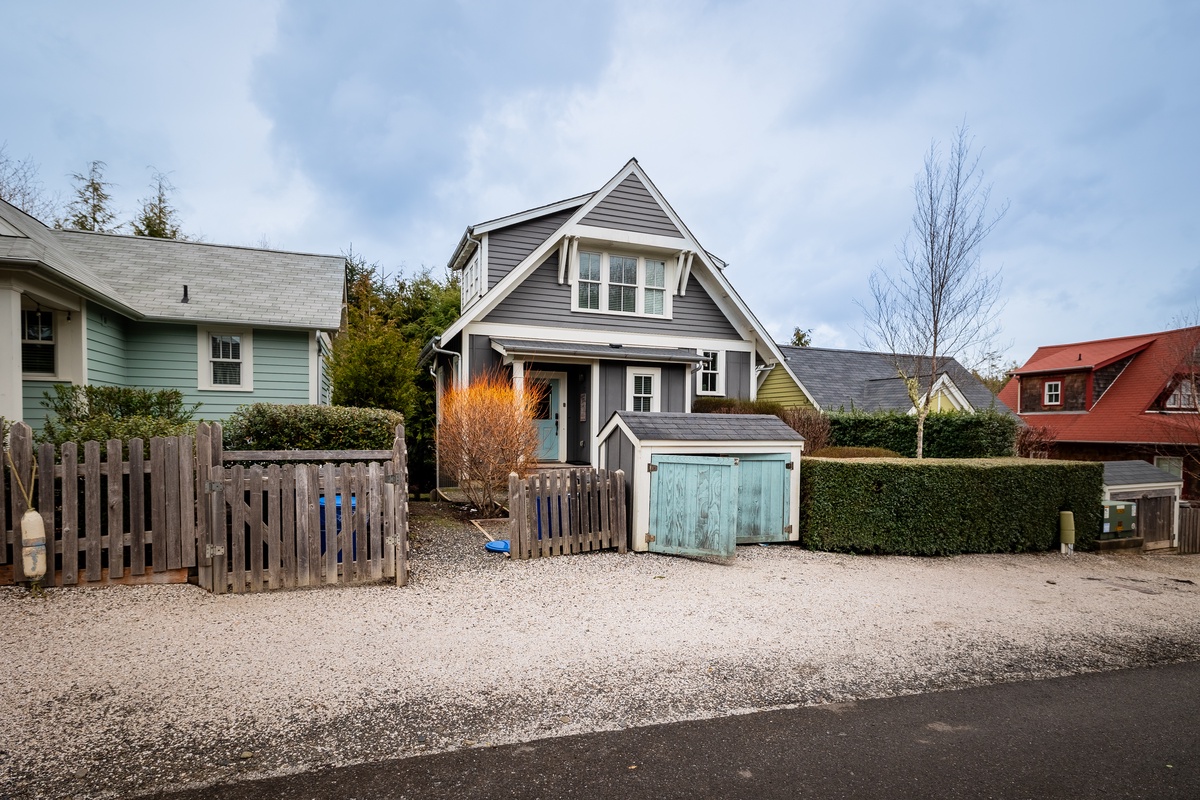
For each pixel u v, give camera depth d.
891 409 19.17
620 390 15.44
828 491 9.02
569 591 6.39
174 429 6.72
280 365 13.09
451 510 11.33
